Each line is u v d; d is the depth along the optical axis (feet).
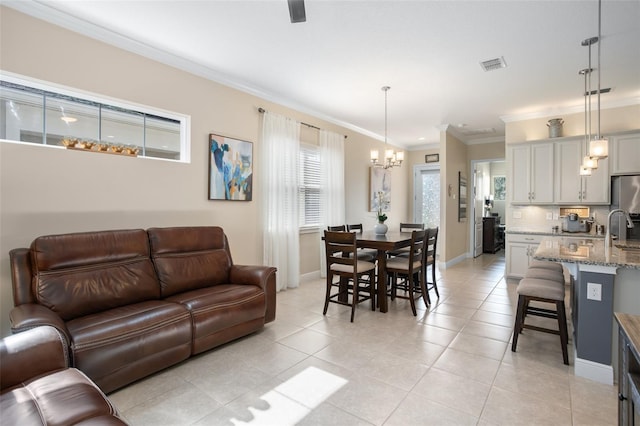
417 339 9.47
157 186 10.59
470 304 12.87
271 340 9.39
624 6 7.89
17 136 8.75
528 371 7.62
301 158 16.25
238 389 6.89
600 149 8.82
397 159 15.23
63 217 8.63
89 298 7.64
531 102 15.24
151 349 7.12
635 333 4.19
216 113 12.35
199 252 10.43
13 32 7.84
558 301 8.08
